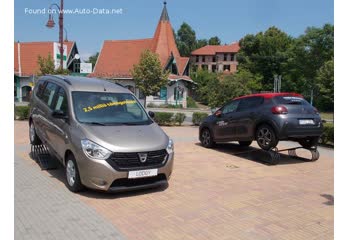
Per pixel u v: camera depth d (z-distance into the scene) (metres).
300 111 8.89
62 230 4.55
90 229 4.63
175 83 45.12
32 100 8.70
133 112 7.15
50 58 33.34
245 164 8.99
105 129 6.21
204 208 5.59
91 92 7.11
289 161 9.62
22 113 17.42
